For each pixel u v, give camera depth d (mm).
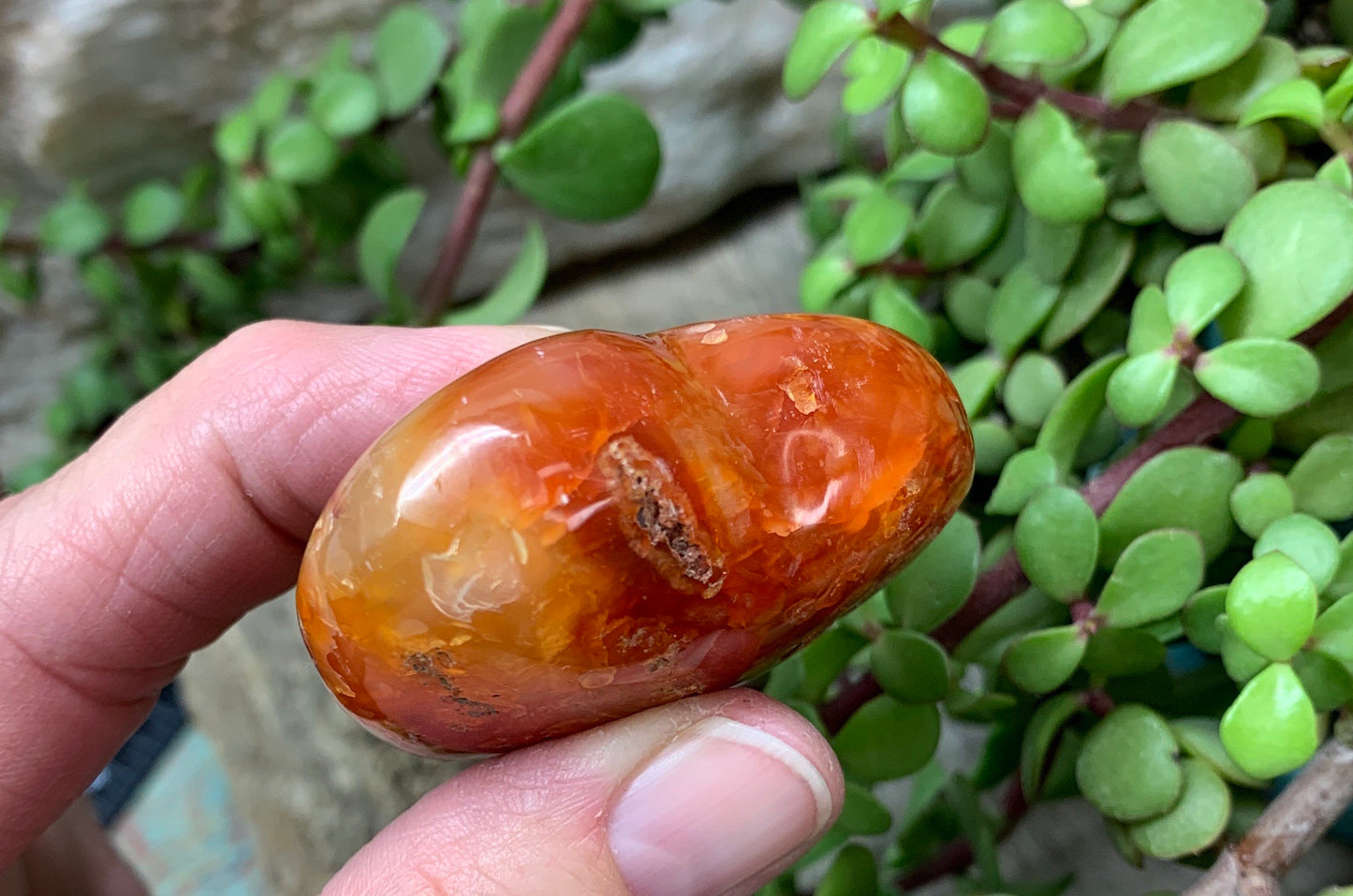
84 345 260
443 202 246
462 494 72
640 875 91
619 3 162
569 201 154
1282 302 92
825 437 80
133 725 138
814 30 102
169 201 196
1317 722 93
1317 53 103
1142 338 98
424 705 79
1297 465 98
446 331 133
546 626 74
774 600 79
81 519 122
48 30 201
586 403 75
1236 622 86
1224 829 100
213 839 235
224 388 127
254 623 212
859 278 129
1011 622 112
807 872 161
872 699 113
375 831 181
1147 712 100
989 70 105
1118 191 110
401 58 166
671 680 82
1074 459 118
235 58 219
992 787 132
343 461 129
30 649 121
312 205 191
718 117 247
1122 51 103
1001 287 118
